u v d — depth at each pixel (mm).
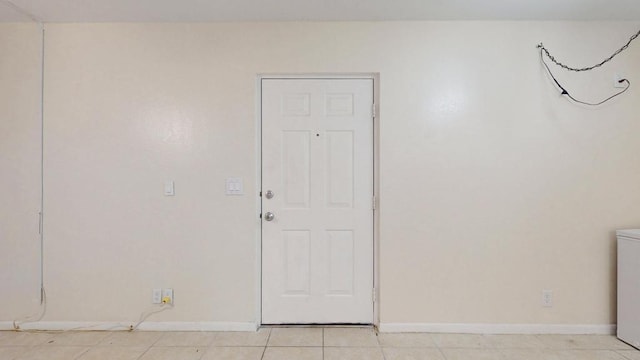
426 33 2514
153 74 2533
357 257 2594
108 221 2535
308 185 2594
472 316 2516
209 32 2531
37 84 2521
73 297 2535
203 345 2320
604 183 2496
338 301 2594
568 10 2355
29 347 2285
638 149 2494
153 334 2477
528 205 2508
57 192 2531
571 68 2494
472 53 2510
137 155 2539
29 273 2531
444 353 2229
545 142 2502
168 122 2537
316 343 2348
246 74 2531
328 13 2404
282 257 2596
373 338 2420
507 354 2217
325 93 2590
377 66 2520
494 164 2510
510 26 2508
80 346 2305
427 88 2514
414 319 2518
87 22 2520
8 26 2521
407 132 2512
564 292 2502
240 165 2537
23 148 2529
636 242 2264
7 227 2531
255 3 2271
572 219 2498
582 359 2154
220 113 2533
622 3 2256
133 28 2533
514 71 2504
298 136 2592
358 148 2584
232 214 2539
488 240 2512
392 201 2518
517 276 2508
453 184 2512
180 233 2541
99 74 2531
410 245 2520
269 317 2600
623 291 2354
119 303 2539
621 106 2498
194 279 2541
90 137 2531
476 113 2510
